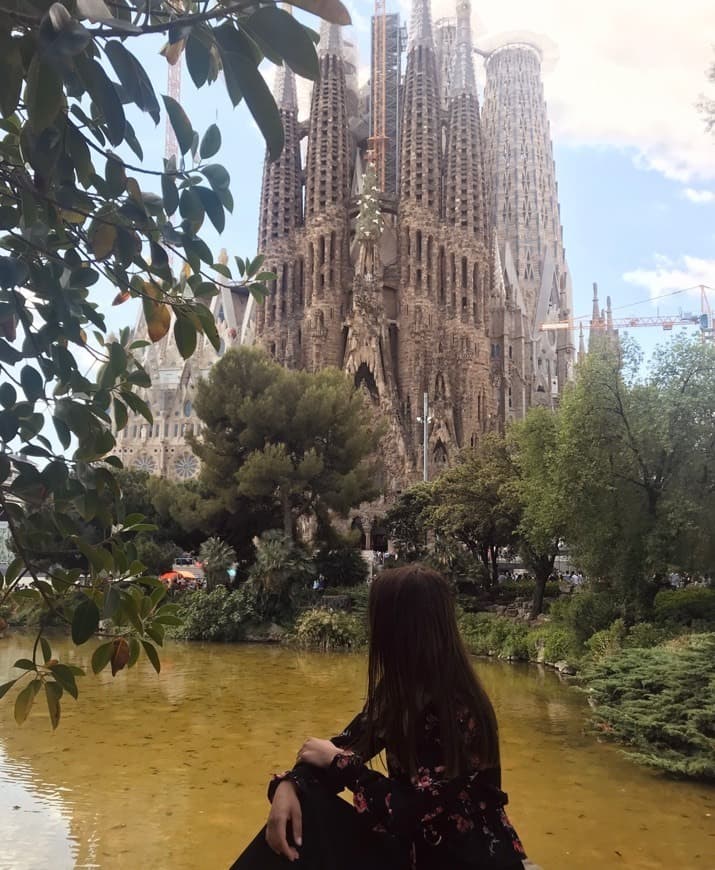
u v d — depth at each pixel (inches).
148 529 217.2
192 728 810.8
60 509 205.9
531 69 6299.2
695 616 1169.4
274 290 4347.9
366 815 105.9
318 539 2242.9
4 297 202.5
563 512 1263.5
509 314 4977.9
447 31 5497.1
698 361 1175.0
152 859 451.5
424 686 115.0
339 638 1616.6
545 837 501.7
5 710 892.6
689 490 1159.6
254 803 559.8
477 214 4414.4
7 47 127.2
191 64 142.6
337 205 4291.3
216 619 1747.0
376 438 2242.9
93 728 802.8
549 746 754.2
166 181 184.1
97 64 132.4
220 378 2156.7
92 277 212.7
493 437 2074.3
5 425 188.7
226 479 2145.7
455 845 106.4
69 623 206.2
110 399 225.5
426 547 2400.3
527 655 1433.3
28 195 171.3
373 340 3978.8
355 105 4940.9
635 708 693.3
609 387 1198.3
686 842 492.7
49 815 527.2
